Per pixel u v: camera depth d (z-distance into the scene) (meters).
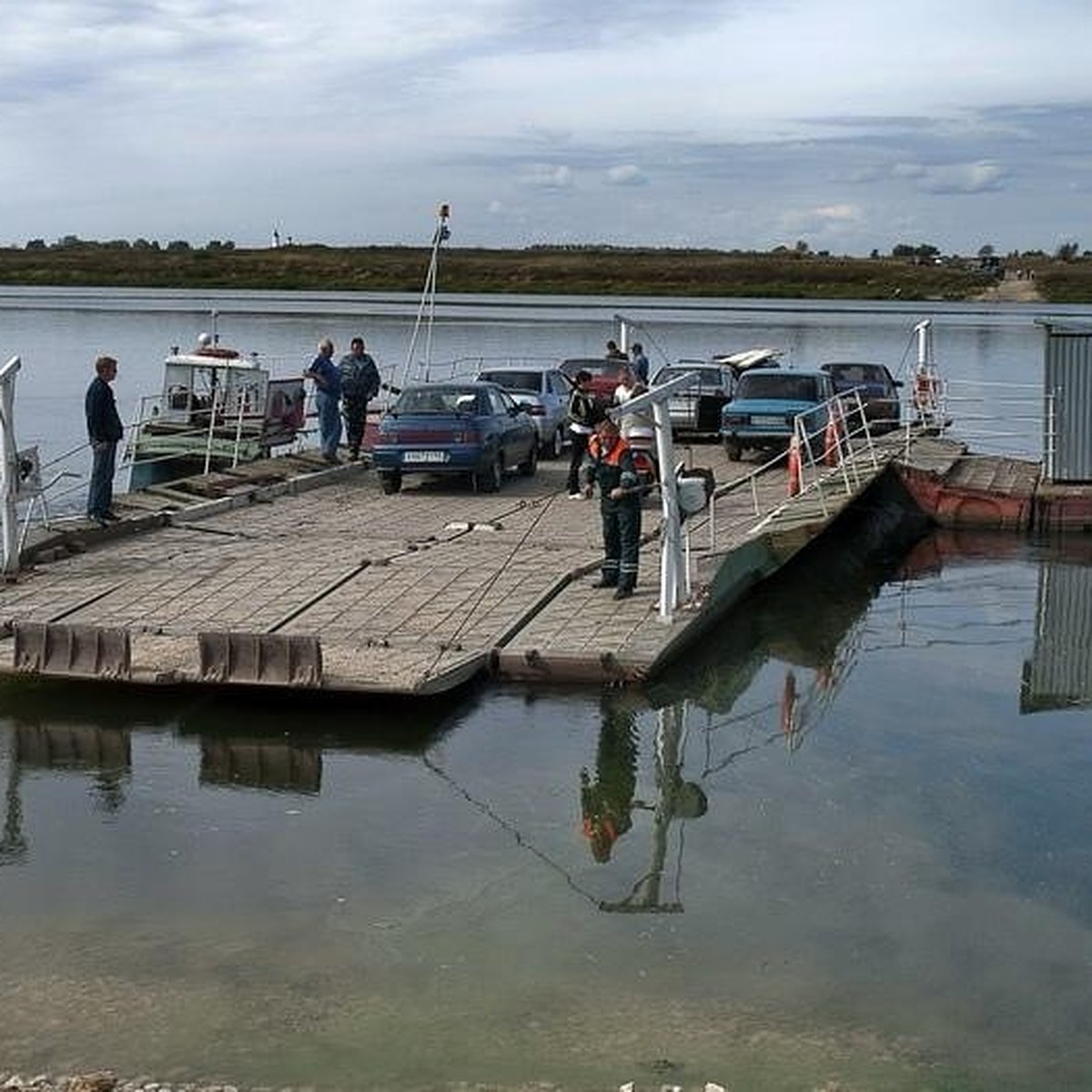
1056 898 8.25
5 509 14.64
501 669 12.27
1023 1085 6.17
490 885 8.29
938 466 24.16
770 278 140.75
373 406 30.84
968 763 10.85
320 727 11.26
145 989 6.94
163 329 75.44
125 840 8.94
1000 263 137.12
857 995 6.99
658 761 10.68
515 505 20.31
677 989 7.01
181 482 20.33
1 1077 6.07
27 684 12.24
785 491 22.11
